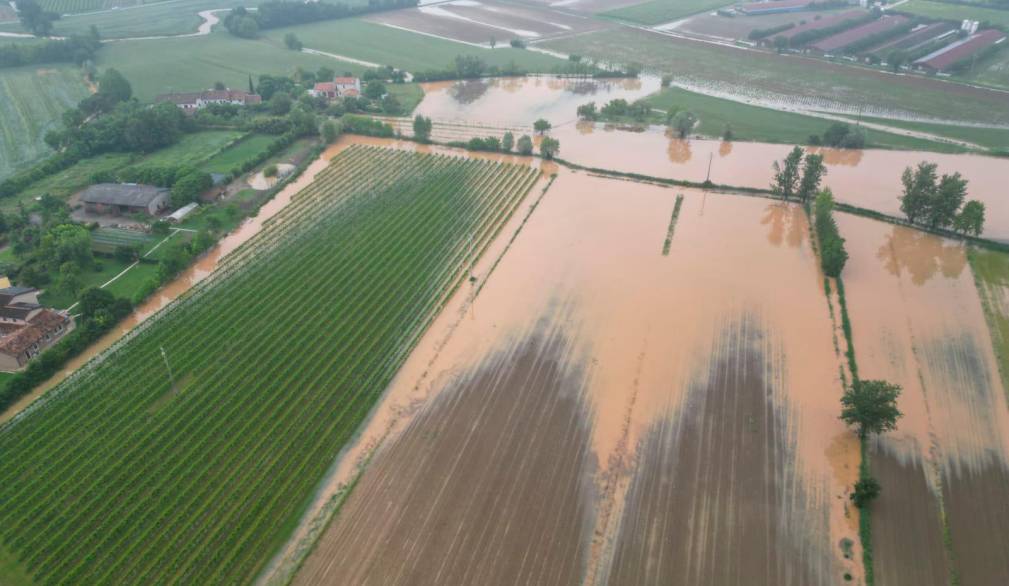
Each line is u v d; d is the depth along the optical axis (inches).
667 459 3157.0
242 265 4714.6
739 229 5152.6
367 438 3289.9
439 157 6545.3
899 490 2989.7
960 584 2605.8
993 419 3356.3
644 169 6235.2
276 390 3575.3
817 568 2659.9
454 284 4490.7
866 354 3804.1
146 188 5511.8
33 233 4899.1
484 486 3024.1
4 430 3321.9
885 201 5551.2
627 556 2714.1
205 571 2657.5
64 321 4010.8
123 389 3582.7
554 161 6437.0
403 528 2827.3
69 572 2657.5
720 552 2726.4
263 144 6811.0
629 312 4175.7
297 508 2918.3
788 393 3531.0
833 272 4456.2
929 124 7199.8
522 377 3668.8
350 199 5684.1
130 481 3041.3
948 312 4160.9
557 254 4827.8
